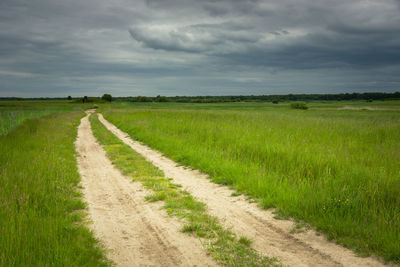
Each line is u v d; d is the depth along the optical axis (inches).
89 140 618.8
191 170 346.0
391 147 363.9
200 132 549.6
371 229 158.1
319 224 173.0
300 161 293.0
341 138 458.9
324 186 224.7
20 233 139.6
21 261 123.3
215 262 136.9
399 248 137.7
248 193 245.8
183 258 141.2
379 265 131.8
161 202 229.0
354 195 205.2
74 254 133.5
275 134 473.1
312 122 730.8
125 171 332.8
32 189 218.2
